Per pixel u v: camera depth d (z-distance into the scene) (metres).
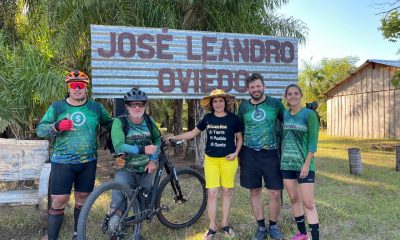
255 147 3.94
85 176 3.68
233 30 7.46
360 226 4.48
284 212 4.94
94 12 7.20
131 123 3.69
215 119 4.02
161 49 5.35
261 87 3.92
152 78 5.30
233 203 5.48
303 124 3.65
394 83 15.73
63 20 7.56
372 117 20.30
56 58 7.74
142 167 3.80
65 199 3.61
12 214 4.86
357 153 7.96
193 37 5.48
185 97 5.45
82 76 3.58
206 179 4.06
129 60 5.21
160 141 3.99
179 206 4.54
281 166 3.80
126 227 3.70
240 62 5.67
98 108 3.73
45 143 4.57
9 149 4.41
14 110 5.96
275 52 5.83
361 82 21.17
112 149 3.98
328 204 5.40
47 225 3.98
